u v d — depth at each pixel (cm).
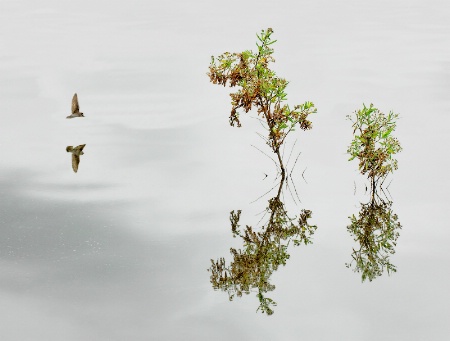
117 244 1290
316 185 1583
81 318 1040
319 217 1427
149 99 2344
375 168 1549
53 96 2414
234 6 5166
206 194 1534
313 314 1065
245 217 1426
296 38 3597
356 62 2909
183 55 3133
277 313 1066
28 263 1211
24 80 2662
